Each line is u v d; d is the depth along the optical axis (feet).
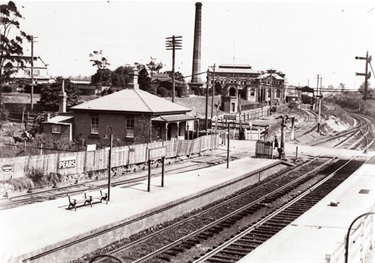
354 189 109.91
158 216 81.20
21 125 180.96
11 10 165.37
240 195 107.34
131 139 145.28
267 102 393.50
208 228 77.36
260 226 78.84
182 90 314.14
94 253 64.18
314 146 205.26
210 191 100.99
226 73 447.42
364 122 369.09
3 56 184.14
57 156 102.06
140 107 147.13
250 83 398.42
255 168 131.85
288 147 196.85
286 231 71.61
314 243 65.16
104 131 147.64
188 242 69.05
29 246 56.59
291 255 59.52
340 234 70.03
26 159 95.35
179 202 88.33
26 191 92.02
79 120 150.41
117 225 70.28
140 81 288.30
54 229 64.85
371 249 68.64
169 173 124.77
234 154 170.09
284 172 140.26
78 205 80.23
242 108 321.73
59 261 59.16
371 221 69.15
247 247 66.90
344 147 208.23
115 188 99.04
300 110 376.27
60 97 175.94
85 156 109.91
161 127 151.84
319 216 81.97
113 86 296.92
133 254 63.82
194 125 218.18
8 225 65.98
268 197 104.63
